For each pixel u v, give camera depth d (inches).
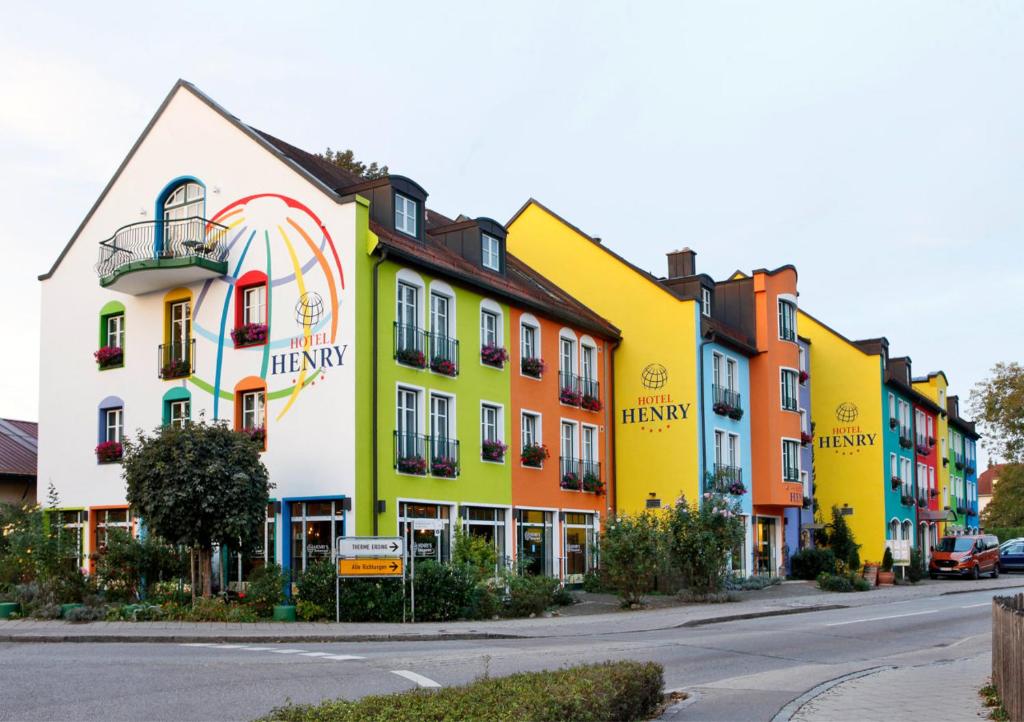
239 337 1011.3
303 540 953.5
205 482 841.5
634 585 1002.7
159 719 381.7
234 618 809.5
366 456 941.2
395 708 332.5
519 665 539.8
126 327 1107.3
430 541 1009.5
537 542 1198.3
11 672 503.2
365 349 952.3
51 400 1154.7
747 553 1453.0
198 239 1055.6
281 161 1013.8
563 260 1462.8
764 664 585.6
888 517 1835.6
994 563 1791.3
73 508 1114.1
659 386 1365.7
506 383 1163.9
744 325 1539.1
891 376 1893.5
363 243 966.4
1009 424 1899.6
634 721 390.0
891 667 563.5
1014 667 372.5
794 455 1557.6
